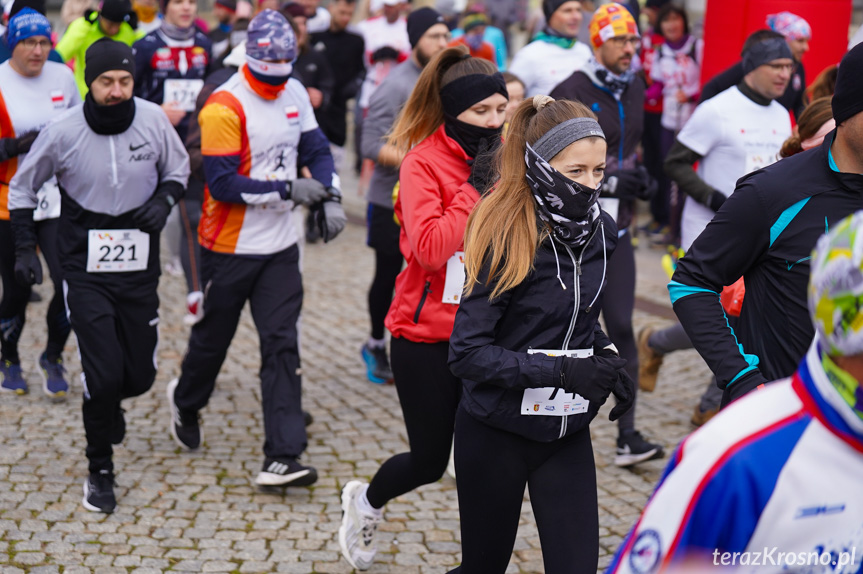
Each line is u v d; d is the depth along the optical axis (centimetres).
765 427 139
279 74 407
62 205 402
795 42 585
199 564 360
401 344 321
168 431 495
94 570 352
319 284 816
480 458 260
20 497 410
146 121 400
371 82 952
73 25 653
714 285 241
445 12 1122
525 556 371
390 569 362
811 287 136
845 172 226
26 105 499
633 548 146
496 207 245
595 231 253
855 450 137
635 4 608
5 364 540
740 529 139
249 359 621
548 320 248
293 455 416
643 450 449
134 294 405
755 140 459
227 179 407
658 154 934
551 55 558
